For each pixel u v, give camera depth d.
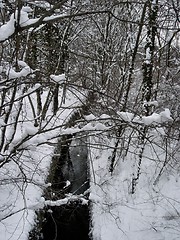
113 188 9.81
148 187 9.03
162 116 3.58
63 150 12.66
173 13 6.53
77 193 11.05
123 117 3.61
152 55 7.59
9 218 7.00
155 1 6.79
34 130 3.49
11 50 4.23
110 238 7.66
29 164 8.43
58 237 8.49
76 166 13.12
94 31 13.73
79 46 14.05
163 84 9.26
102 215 8.52
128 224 7.99
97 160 12.20
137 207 8.55
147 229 7.55
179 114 7.64
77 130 3.73
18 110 4.64
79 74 3.61
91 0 4.51
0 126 3.71
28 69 3.25
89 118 3.68
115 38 12.94
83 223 9.21
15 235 6.51
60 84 3.27
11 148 3.77
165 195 8.38
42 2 3.19
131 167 10.23
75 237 8.58
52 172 9.20
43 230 8.55
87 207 9.88
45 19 2.84
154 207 8.25
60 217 9.27
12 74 3.21
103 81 10.79
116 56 11.49
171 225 7.33
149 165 9.56
